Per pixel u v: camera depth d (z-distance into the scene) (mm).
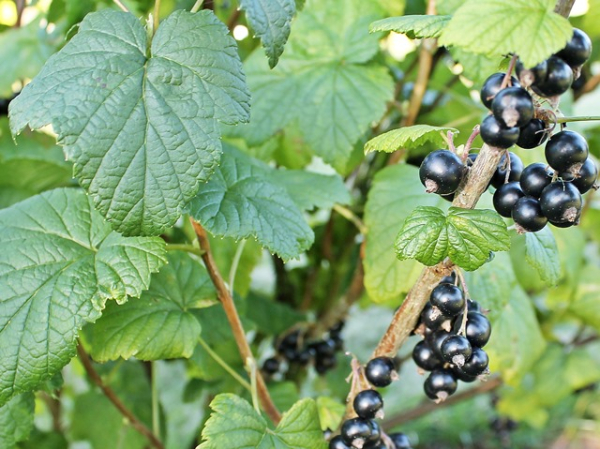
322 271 564
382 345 305
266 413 350
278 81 402
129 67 262
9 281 281
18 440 318
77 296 277
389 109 480
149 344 311
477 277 383
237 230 290
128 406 475
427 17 268
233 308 330
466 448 903
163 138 257
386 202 386
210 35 267
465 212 256
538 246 294
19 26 504
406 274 375
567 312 573
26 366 271
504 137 236
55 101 253
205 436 286
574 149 239
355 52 403
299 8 310
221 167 319
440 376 293
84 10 404
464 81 492
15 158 403
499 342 439
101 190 252
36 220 301
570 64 235
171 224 257
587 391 700
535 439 949
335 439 304
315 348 488
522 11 231
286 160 416
